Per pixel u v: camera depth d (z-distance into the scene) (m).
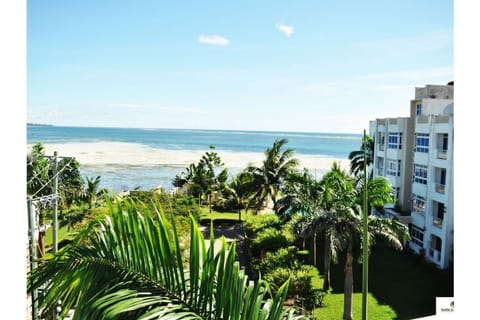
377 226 13.19
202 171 37.59
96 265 2.30
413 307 14.65
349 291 13.34
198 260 2.15
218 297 2.08
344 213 13.21
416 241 21.83
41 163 11.35
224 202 33.47
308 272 16.84
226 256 2.25
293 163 29.16
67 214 19.56
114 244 2.32
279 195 30.02
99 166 67.06
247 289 2.12
